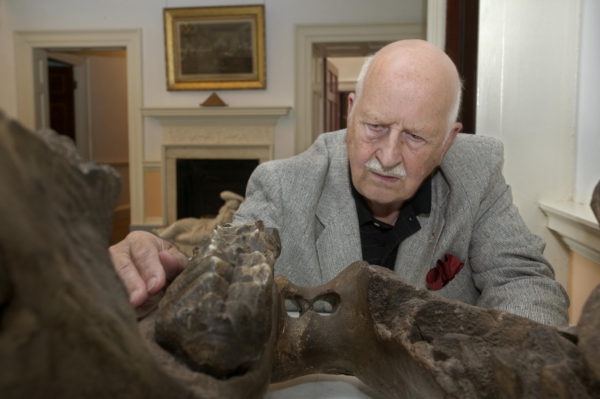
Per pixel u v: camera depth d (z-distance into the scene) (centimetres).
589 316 50
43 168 29
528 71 170
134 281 61
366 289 65
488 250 107
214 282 48
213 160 562
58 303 28
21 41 562
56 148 32
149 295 63
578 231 145
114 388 33
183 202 568
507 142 175
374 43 543
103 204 35
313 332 67
